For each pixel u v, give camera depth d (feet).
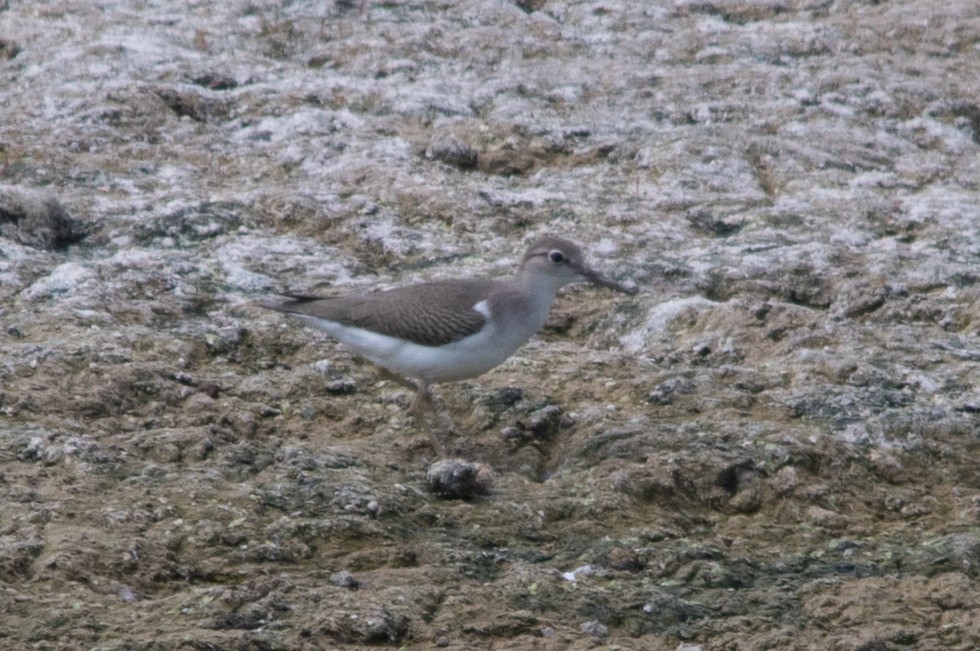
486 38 71.31
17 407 37.55
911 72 70.49
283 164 58.13
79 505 32.91
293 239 51.34
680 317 47.21
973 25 75.97
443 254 51.11
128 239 50.57
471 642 29.27
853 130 63.98
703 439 38.70
